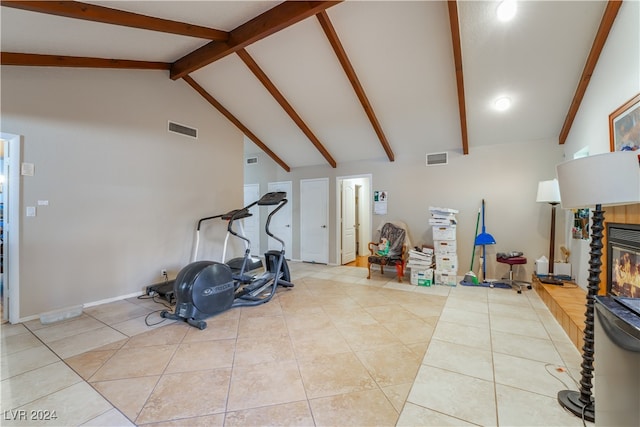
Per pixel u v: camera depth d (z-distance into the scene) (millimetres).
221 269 3117
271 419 1569
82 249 3293
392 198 5480
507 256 4270
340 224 6246
